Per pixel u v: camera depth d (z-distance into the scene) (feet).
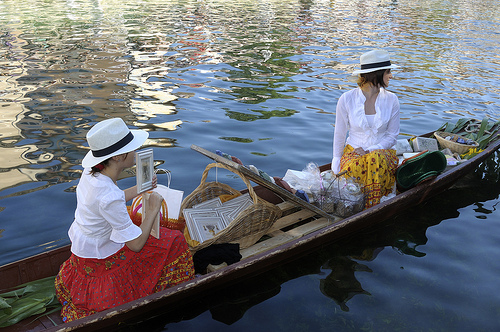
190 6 71.31
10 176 16.98
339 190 14.69
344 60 40.11
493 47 48.47
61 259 11.68
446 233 14.66
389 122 15.25
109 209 9.32
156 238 10.55
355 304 11.29
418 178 15.65
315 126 24.12
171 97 27.94
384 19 68.18
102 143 9.25
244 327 10.46
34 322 10.36
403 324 10.62
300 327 10.47
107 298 9.96
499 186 18.38
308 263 12.91
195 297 11.19
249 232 13.11
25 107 24.85
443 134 20.54
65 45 40.86
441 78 35.40
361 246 13.82
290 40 48.47
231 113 25.57
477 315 10.98
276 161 19.53
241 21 59.47
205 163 18.97
